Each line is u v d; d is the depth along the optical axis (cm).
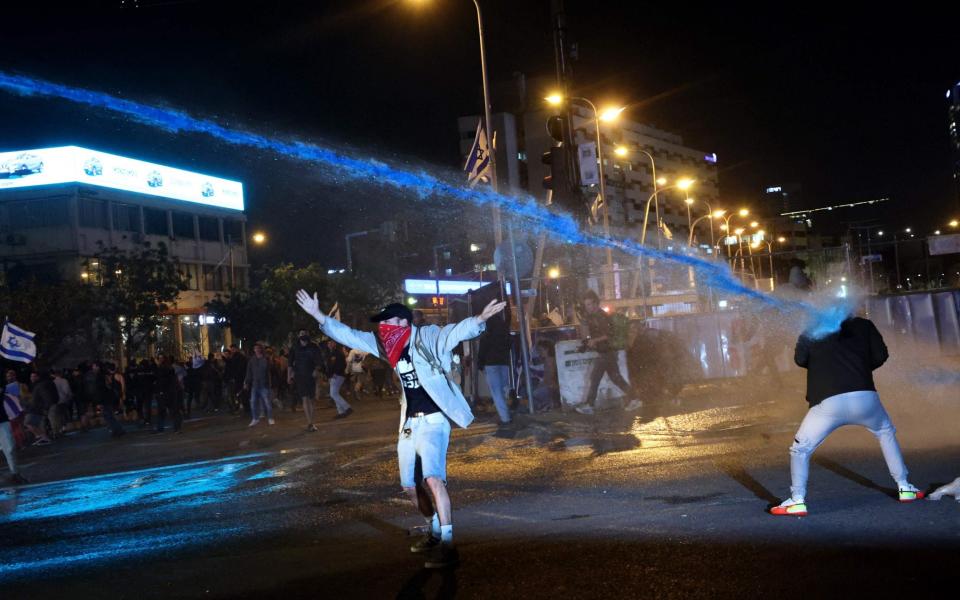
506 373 1429
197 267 6744
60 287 4344
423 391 611
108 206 5816
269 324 5956
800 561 533
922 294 1698
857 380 643
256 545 686
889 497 692
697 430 1170
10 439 1230
